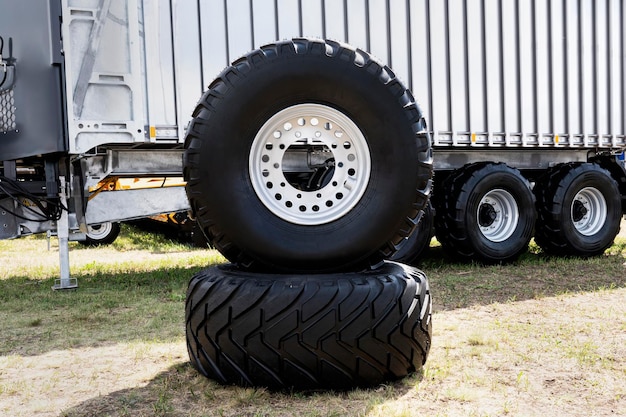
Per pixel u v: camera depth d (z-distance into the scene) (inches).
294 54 134.5
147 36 231.1
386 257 140.6
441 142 291.1
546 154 340.5
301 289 122.3
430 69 287.0
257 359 122.7
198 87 240.2
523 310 194.7
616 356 145.6
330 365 122.3
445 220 295.3
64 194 239.6
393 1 276.4
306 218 134.4
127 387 130.6
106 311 204.7
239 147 132.1
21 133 231.8
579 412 113.5
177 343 163.2
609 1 339.0
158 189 265.7
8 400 125.1
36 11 224.1
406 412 112.1
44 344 165.9
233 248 133.0
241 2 247.0
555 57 322.7
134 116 228.7
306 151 268.5
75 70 221.6
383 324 124.1
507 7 306.8
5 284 267.9
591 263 302.0
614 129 343.6
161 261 338.3
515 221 304.5
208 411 116.0
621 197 350.9
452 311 195.3
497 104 305.3
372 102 135.2
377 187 135.5
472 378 131.6
